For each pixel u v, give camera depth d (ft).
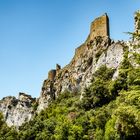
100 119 290.15
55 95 583.58
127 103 87.81
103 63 457.27
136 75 85.25
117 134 203.62
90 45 534.78
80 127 311.88
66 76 572.10
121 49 436.35
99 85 378.53
